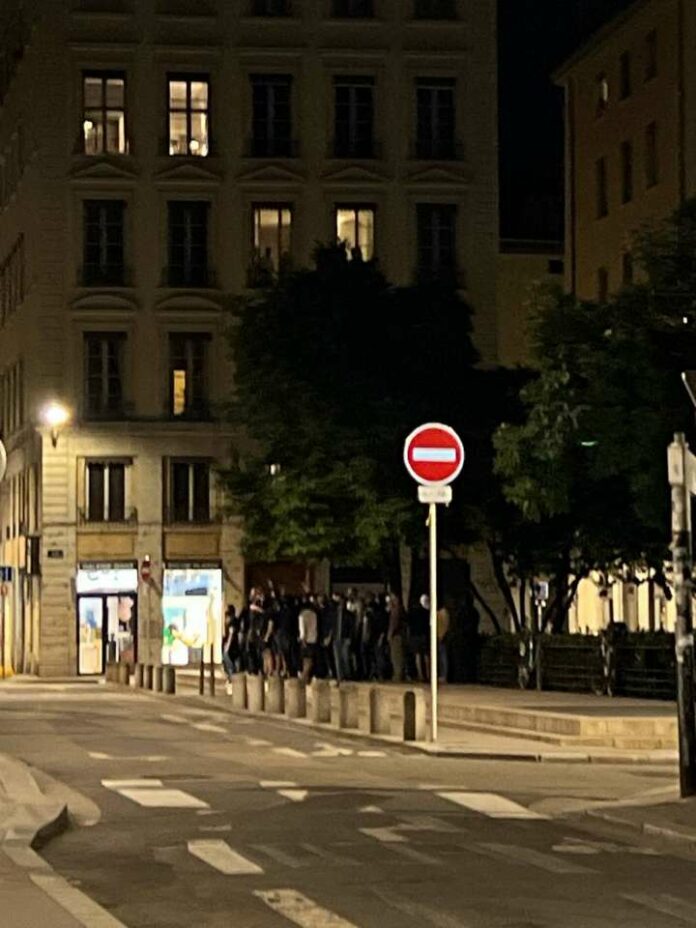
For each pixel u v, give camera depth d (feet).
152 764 87.04
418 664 149.38
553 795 72.90
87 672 233.96
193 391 237.66
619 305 131.23
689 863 53.16
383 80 243.40
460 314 180.55
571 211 260.01
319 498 173.27
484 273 243.81
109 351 237.25
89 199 237.66
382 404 172.96
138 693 179.42
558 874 50.34
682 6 226.17
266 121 242.17
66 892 46.47
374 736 101.76
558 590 159.22
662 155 232.32
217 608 236.02
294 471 172.96
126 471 236.22
